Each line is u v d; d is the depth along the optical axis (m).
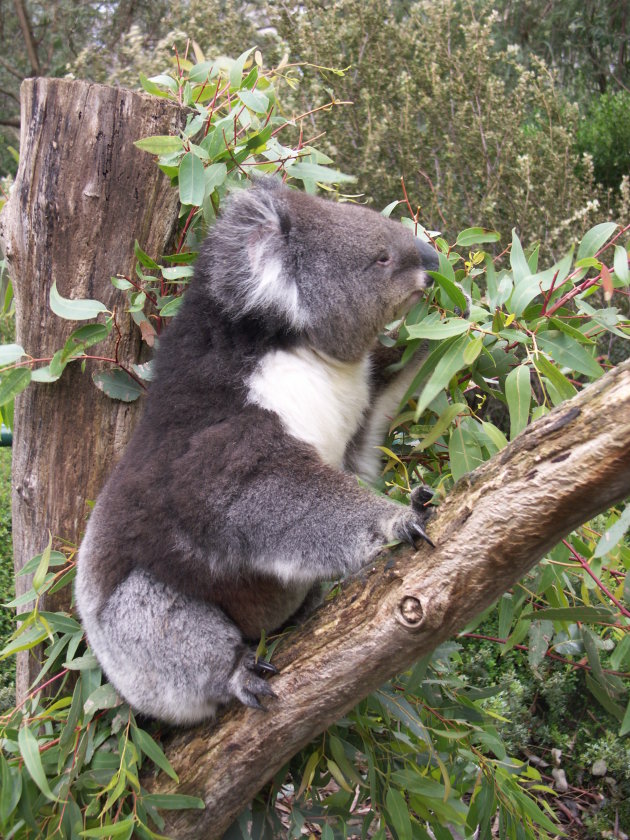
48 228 1.39
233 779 1.23
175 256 1.42
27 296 1.41
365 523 1.20
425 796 1.33
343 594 1.17
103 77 3.51
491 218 2.61
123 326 1.42
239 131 1.46
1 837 1.25
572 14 4.04
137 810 1.23
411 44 3.06
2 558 2.01
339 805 1.36
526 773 1.49
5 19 4.97
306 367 1.36
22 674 1.47
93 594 1.31
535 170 2.71
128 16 4.55
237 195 1.38
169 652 1.28
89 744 1.28
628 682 1.75
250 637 1.36
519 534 1.06
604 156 3.24
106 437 1.42
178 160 1.39
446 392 1.40
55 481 1.42
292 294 1.35
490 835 1.42
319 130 2.89
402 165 2.85
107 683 1.34
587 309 1.33
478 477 1.09
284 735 1.20
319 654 1.17
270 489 1.24
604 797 1.80
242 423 1.27
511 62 2.98
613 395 1.01
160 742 1.31
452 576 1.10
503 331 1.29
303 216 1.39
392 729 1.39
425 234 1.51
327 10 3.12
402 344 1.46
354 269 1.39
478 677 1.91
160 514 1.27
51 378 1.35
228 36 3.14
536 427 1.06
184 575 1.28
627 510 1.08
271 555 1.24
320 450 1.32
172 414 1.31
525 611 1.43
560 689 1.88
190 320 1.35
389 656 1.14
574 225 2.66
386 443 1.50
